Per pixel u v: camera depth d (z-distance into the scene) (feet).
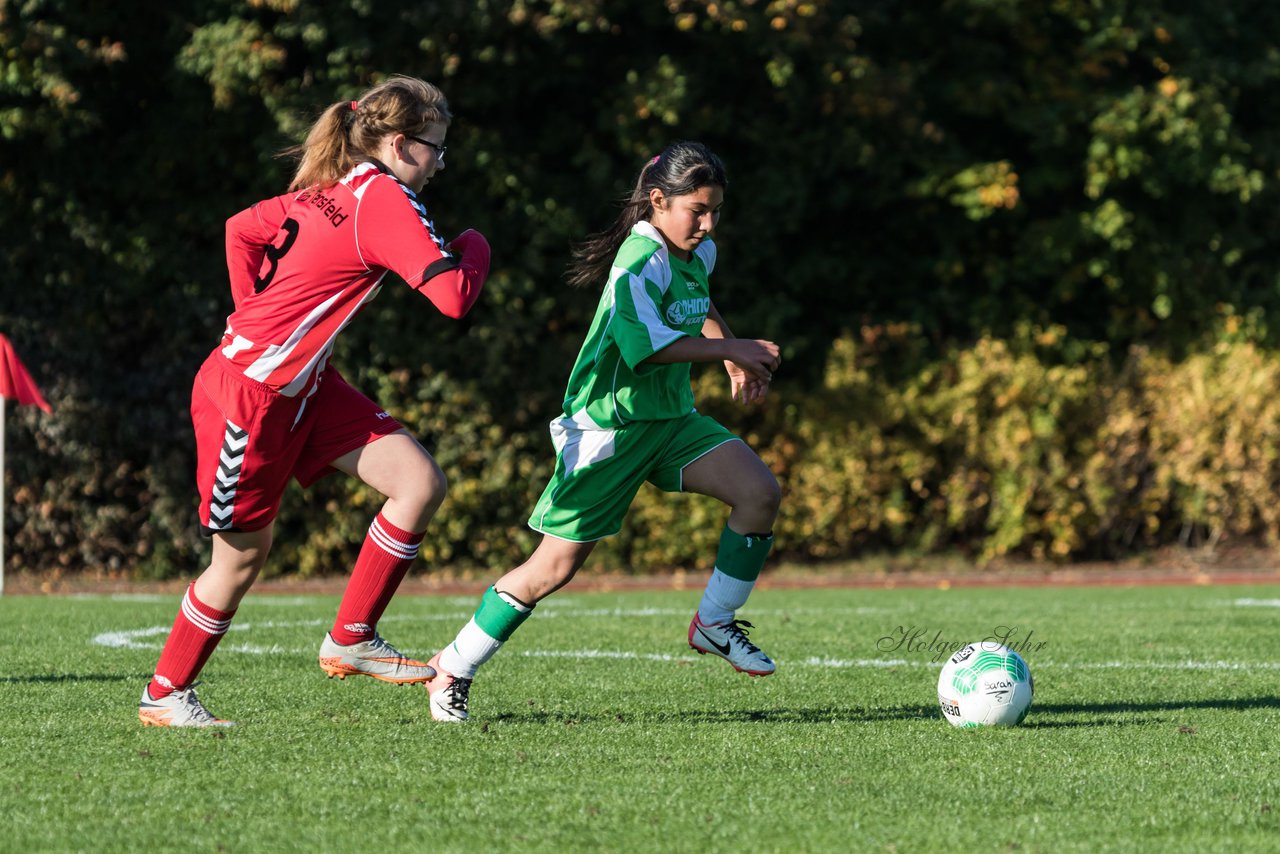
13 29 159.43
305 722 60.75
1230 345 216.33
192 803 45.73
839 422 201.57
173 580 191.31
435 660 61.93
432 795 46.83
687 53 200.23
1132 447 205.05
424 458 58.65
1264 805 45.80
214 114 181.57
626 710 65.41
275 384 54.60
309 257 54.34
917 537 206.39
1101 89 217.56
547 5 175.83
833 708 66.23
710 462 62.44
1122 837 42.04
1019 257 214.07
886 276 220.84
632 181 194.90
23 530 191.01
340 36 168.35
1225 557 208.74
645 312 57.98
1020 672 60.85
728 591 63.82
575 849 40.65
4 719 61.26
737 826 43.06
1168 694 71.31
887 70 205.46
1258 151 228.63
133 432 188.96
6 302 187.62
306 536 191.31
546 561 60.54
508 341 190.39
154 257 185.26
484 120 195.00
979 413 204.74
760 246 204.74
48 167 183.52
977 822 43.65
